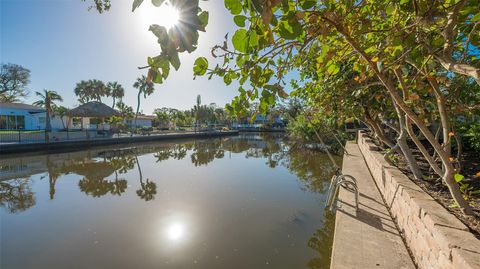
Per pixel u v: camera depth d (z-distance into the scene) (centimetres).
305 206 700
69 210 677
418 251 271
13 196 800
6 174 1103
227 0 106
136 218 623
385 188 473
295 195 807
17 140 1717
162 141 2852
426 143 969
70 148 1847
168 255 452
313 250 468
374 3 195
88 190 873
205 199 769
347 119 690
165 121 4819
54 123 2920
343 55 247
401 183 371
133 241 507
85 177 1068
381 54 236
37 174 1108
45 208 693
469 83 396
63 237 521
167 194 826
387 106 568
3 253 459
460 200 285
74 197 791
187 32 90
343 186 547
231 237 521
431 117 418
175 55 96
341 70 433
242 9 109
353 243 317
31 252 464
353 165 786
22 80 3375
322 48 215
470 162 568
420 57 234
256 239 509
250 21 118
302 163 1395
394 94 254
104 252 463
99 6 207
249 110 176
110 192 851
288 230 549
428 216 249
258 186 926
